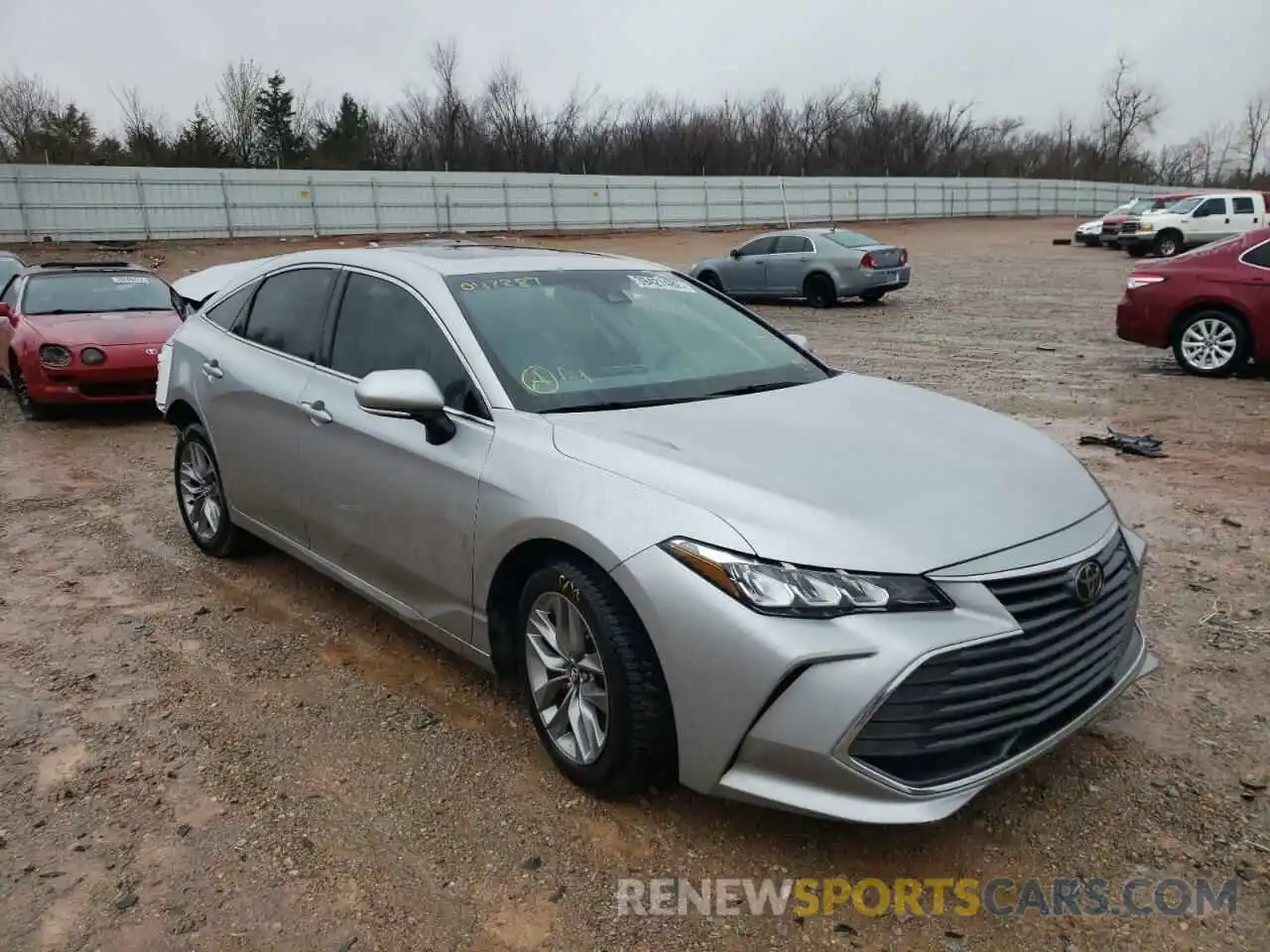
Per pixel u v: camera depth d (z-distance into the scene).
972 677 2.52
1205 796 3.03
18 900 2.65
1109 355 11.82
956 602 2.53
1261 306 9.71
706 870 2.75
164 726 3.55
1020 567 2.62
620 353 3.72
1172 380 10.06
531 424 3.21
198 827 2.96
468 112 60.66
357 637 4.28
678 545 2.66
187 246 35.91
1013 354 12.05
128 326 9.19
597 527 2.81
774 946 2.48
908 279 19.23
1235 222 27.55
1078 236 36.84
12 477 7.07
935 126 73.44
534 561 3.18
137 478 7.04
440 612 3.52
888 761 2.53
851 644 2.45
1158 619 4.29
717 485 2.76
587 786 3.05
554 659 3.13
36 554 5.40
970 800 2.90
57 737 3.48
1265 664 3.86
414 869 2.77
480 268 3.94
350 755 3.35
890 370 10.95
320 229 40.12
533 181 44.38
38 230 34.72
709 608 2.57
